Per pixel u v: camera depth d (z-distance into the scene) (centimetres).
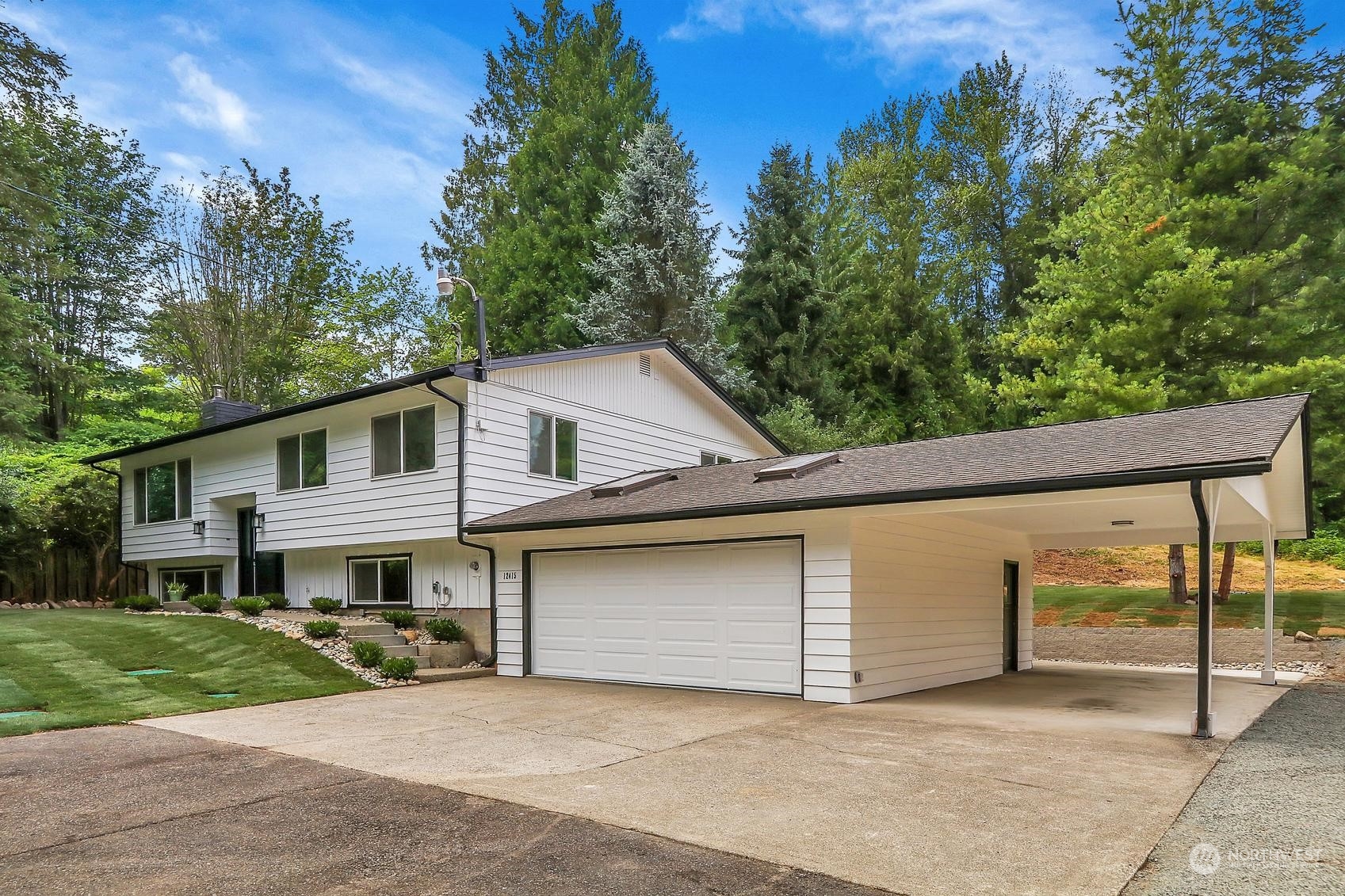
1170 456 752
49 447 2478
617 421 1545
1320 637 1556
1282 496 1064
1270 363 1739
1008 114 3506
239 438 1700
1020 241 3247
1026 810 517
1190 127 1984
